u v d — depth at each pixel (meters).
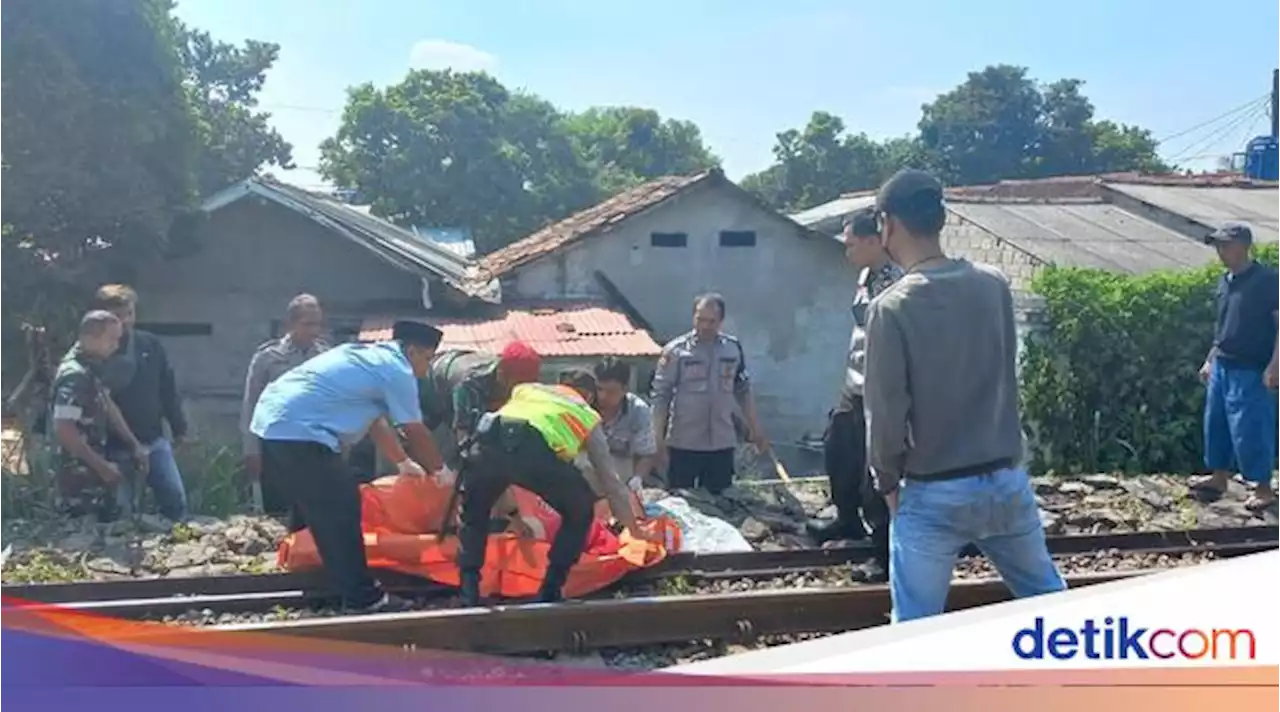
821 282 19.83
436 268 17.98
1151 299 12.22
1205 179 25.59
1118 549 7.10
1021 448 4.08
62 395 7.27
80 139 14.27
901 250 4.06
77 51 14.27
